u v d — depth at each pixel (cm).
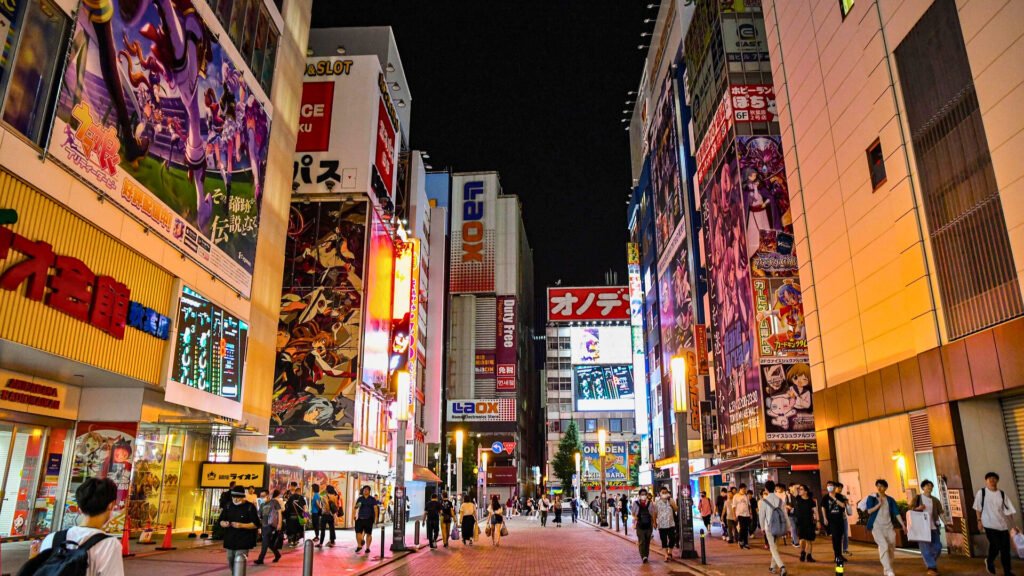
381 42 6019
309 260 4388
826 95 2628
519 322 11556
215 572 1536
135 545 2128
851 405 2427
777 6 3136
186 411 2391
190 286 2317
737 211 4131
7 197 1498
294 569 1692
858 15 2370
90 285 1759
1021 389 1681
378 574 1672
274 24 3244
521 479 11412
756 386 3838
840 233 2522
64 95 1648
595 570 1762
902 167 2092
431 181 10925
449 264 11119
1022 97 1628
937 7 1944
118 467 2052
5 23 1481
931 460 2008
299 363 4197
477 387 10556
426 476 5947
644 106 7794
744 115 4172
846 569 1592
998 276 1714
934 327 1944
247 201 2853
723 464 4103
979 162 1783
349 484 4209
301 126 4625
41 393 1941
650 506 2062
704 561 1791
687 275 5638
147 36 2052
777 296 3859
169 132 2186
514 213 11344
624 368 11300
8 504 1870
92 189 1769
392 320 5316
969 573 1433
